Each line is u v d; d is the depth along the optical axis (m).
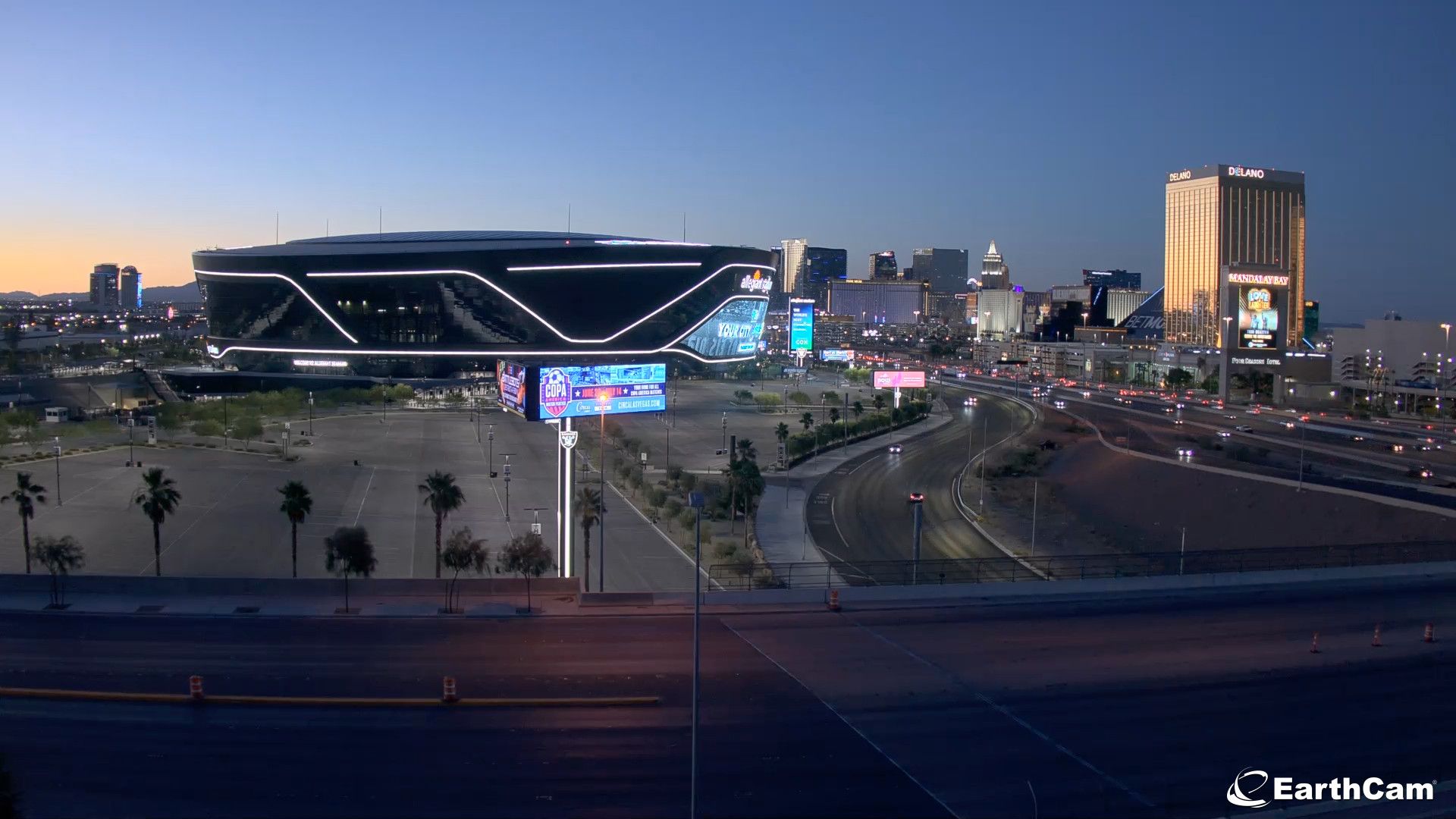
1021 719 38.28
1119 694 41.00
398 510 87.38
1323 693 41.47
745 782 32.66
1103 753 35.41
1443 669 44.53
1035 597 55.47
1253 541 86.19
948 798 31.86
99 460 109.75
